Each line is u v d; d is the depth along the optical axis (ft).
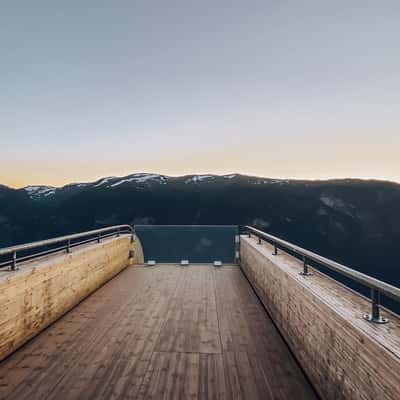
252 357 9.41
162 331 11.40
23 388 7.55
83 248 16.11
